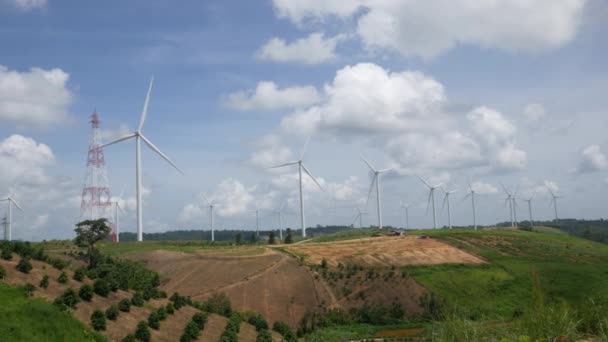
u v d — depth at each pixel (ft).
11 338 133.49
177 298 241.96
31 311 152.66
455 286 410.11
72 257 364.79
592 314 66.59
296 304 369.09
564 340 62.75
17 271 189.67
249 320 274.16
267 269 440.04
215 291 379.55
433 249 515.50
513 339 62.69
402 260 472.44
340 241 593.01
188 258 471.62
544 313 64.59
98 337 164.25
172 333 201.98
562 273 421.18
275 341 250.98
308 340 294.46
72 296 180.34
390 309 366.43
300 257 480.23
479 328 67.05
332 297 386.32
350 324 343.67
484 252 504.02
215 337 217.77
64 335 151.64
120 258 448.65
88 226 340.59
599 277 409.08
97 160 428.97
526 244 552.41
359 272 434.71
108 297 206.39
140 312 205.57
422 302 379.76
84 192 424.05
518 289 402.93
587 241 617.62
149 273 337.52
